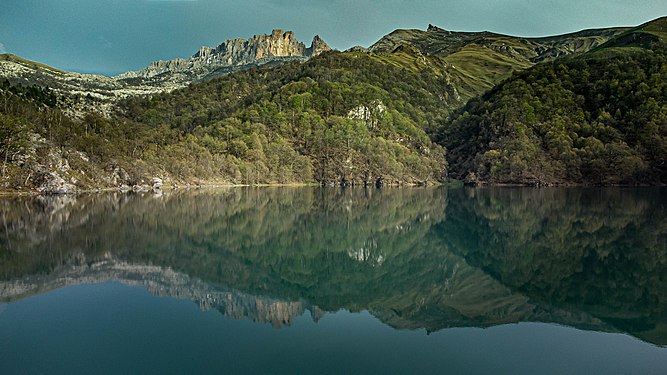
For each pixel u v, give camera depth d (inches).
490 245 1772.9
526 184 6535.4
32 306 962.1
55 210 2893.7
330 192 5698.8
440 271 1348.4
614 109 7249.0
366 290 1136.8
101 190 5049.2
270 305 992.9
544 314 914.7
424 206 3567.9
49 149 4736.7
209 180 6614.2
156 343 757.9
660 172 6048.2
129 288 1119.0
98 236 1916.8
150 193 4926.2
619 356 699.4
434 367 660.1
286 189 6338.6
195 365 669.3
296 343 758.5
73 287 1120.8
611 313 908.6
